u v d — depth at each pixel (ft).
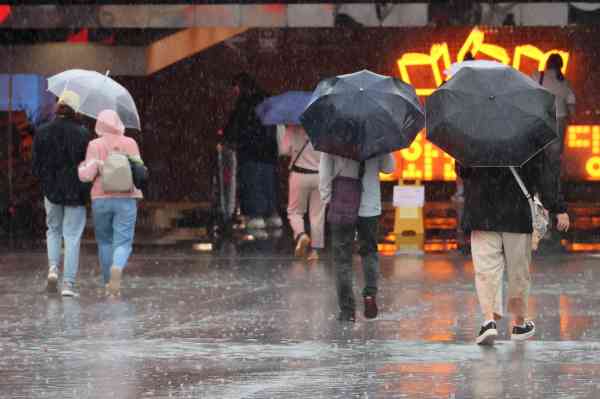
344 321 80.18
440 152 193.26
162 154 209.05
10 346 69.67
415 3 195.93
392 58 202.28
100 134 98.17
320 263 122.31
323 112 77.87
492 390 55.88
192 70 206.49
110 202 96.73
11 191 188.65
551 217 161.27
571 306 87.61
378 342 71.20
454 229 160.25
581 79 198.70
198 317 82.48
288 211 128.06
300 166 126.41
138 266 119.03
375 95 78.13
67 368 62.18
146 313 84.58
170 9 197.36
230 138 163.22
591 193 197.77
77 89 100.73
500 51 199.00
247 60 206.39
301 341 71.67
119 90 102.37
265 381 58.34
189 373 60.64
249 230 163.43
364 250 80.74
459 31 199.00
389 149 77.87
